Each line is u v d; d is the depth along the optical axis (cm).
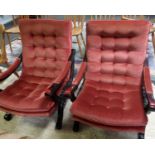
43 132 183
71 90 158
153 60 293
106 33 179
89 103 159
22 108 159
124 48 181
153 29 279
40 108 157
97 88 185
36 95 175
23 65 208
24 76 206
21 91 183
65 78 174
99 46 185
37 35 196
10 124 194
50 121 196
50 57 198
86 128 186
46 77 204
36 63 204
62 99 168
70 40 188
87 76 193
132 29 171
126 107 155
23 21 193
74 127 181
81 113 147
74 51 194
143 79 166
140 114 141
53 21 185
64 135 179
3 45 277
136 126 139
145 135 174
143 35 170
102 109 150
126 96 172
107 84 189
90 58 189
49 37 192
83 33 335
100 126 145
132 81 184
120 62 186
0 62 268
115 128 142
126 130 141
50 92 153
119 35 177
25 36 199
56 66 198
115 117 141
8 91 179
